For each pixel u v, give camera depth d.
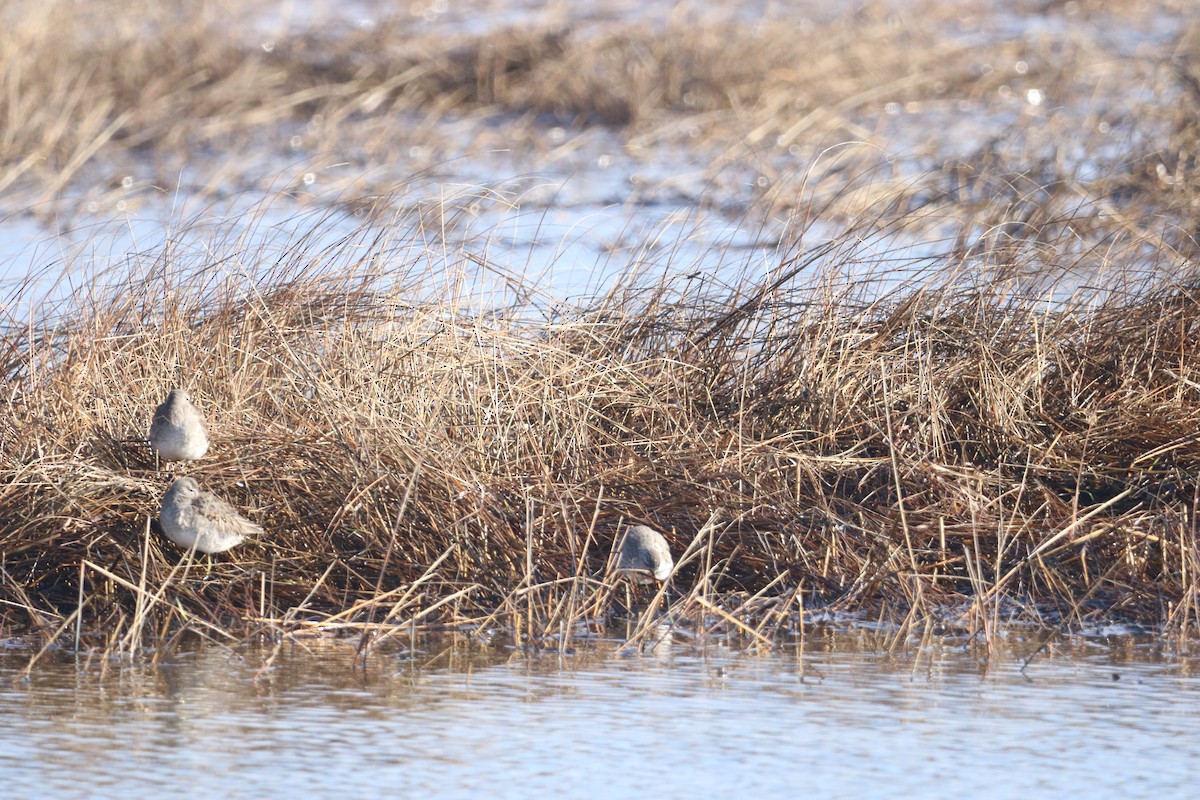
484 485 21.78
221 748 15.68
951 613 20.97
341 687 17.73
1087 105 54.00
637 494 22.59
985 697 17.55
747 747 15.80
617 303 27.25
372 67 61.44
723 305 27.11
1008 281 27.16
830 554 21.73
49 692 17.47
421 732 16.20
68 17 60.41
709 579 21.25
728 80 58.28
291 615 20.00
